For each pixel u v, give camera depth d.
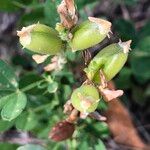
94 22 0.06
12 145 0.09
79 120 0.09
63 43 0.07
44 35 0.06
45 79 0.08
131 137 0.11
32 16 0.10
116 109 0.11
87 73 0.07
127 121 0.11
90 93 0.06
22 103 0.08
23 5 0.10
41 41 0.06
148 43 0.11
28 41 0.06
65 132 0.08
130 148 0.11
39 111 0.09
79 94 0.06
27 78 0.08
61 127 0.08
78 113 0.08
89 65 0.07
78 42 0.06
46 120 0.09
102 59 0.07
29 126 0.09
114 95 0.07
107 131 0.09
